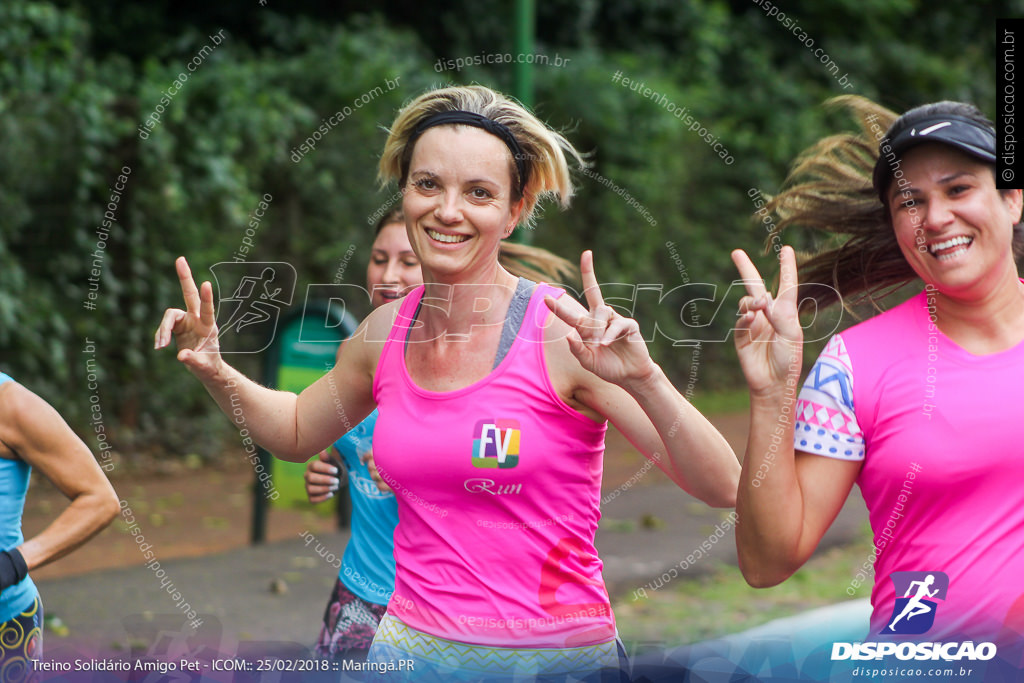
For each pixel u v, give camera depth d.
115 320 14.98
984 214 4.16
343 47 17.61
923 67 26.97
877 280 5.14
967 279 4.16
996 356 4.14
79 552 10.68
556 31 23.27
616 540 11.47
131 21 19.56
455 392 4.25
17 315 13.87
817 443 4.25
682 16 24.23
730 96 23.78
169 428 15.70
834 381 4.26
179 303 15.43
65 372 14.18
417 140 4.35
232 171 15.25
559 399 4.22
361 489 5.42
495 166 4.29
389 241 6.04
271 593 9.38
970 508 4.09
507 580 4.32
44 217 14.37
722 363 21.39
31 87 14.19
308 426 4.89
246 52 18.47
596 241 20.19
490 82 19.62
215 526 12.02
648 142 20.22
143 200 14.80
